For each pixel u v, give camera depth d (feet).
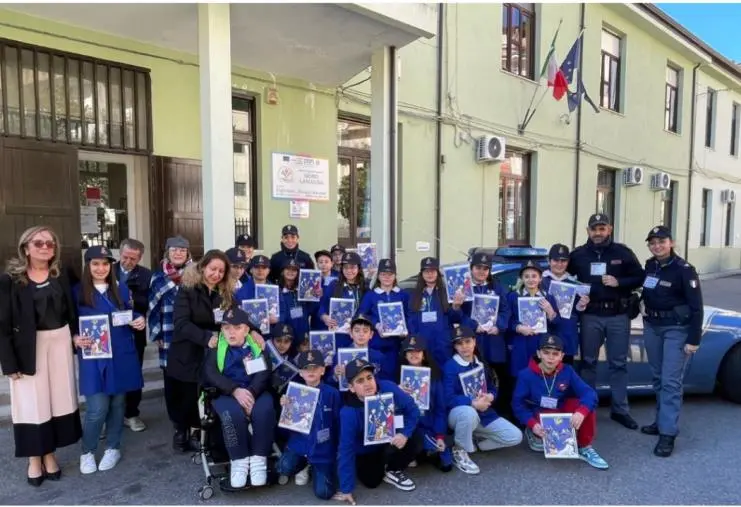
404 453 10.88
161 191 19.75
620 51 42.37
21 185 16.61
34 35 16.72
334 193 25.75
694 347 12.32
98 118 18.21
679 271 12.67
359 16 16.89
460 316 13.78
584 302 13.99
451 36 29.35
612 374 14.42
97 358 11.03
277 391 11.25
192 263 11.93
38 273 10.60
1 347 10.00
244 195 23.02
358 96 26.21
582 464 11.89
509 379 13.97
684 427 14.06
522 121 33.96
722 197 58.90
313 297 15.05
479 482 11.03
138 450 12.42
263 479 10.28
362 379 10.38
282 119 23.49
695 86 51.21
